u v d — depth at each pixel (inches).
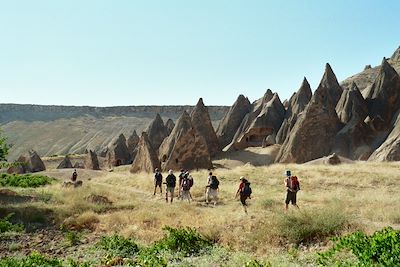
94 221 676.7
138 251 478.0
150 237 557.3
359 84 3673.7
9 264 370.0
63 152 5438.0
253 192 983.6
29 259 393.1
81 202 815.1
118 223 657.0
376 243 294.8
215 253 429.1
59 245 540.1
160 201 946.1
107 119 6939.0
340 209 534.6
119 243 498.3
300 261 363.6
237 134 2758.4
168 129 3159.5
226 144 2869.1
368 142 2046.0
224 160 2245.3
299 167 1406.3
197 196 994.7
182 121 2234.3
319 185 1060.5
